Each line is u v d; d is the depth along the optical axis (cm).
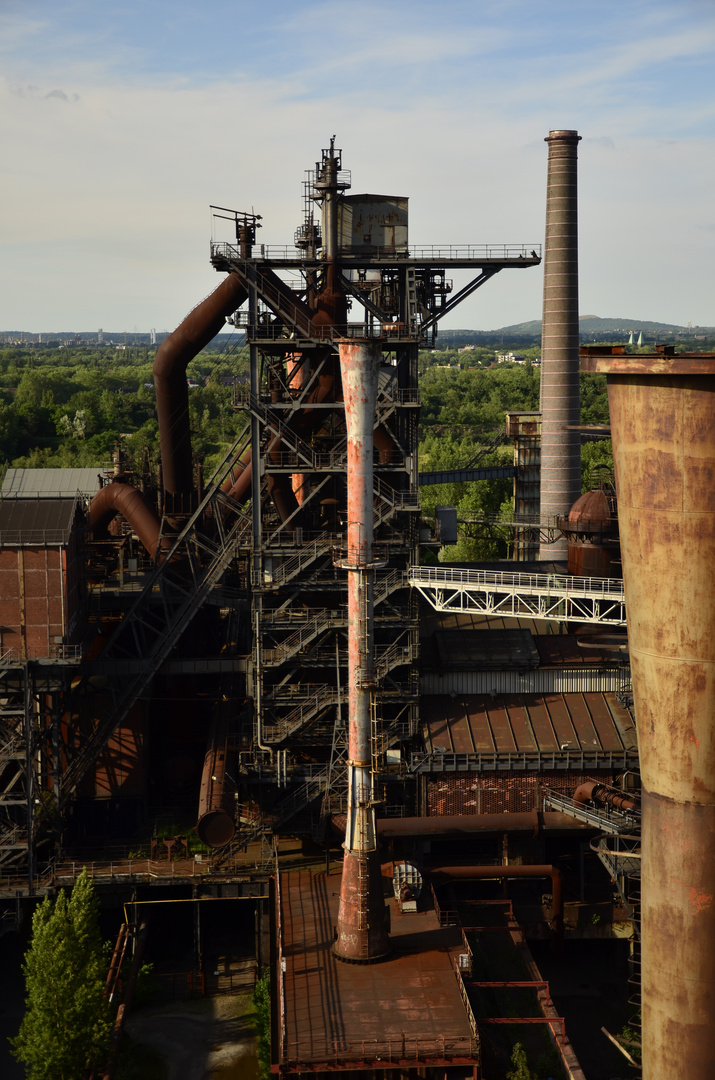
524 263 6038
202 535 6688
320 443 6431
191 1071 4597
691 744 3031
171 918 6072
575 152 8662
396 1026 4238
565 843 6150
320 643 6059
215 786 5597
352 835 4716
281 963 4603
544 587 5878
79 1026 4331
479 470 10550
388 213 5975
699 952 3125
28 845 5450
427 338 6353
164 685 6550
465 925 5462
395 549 6162
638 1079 4484
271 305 5962
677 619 2983
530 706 6206
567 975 5459
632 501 3050
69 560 5522
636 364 2905
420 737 6088
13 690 5459
